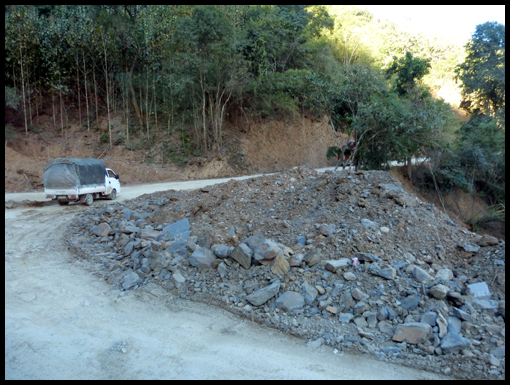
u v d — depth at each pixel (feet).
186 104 106.93
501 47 109.19
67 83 107.65
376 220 25.20
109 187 61.05
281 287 19.56
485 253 22.25
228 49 91.30
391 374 13.75
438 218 26.23
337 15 158.92
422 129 69.46
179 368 14.17
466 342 14.80
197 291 20.62
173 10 108.47
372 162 75.66
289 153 118.73
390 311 17.24
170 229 29.50
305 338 16.31
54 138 98.99
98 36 100.12
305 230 25.14
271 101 108.99
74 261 27.68
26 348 15.66
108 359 14.87
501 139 80.84
